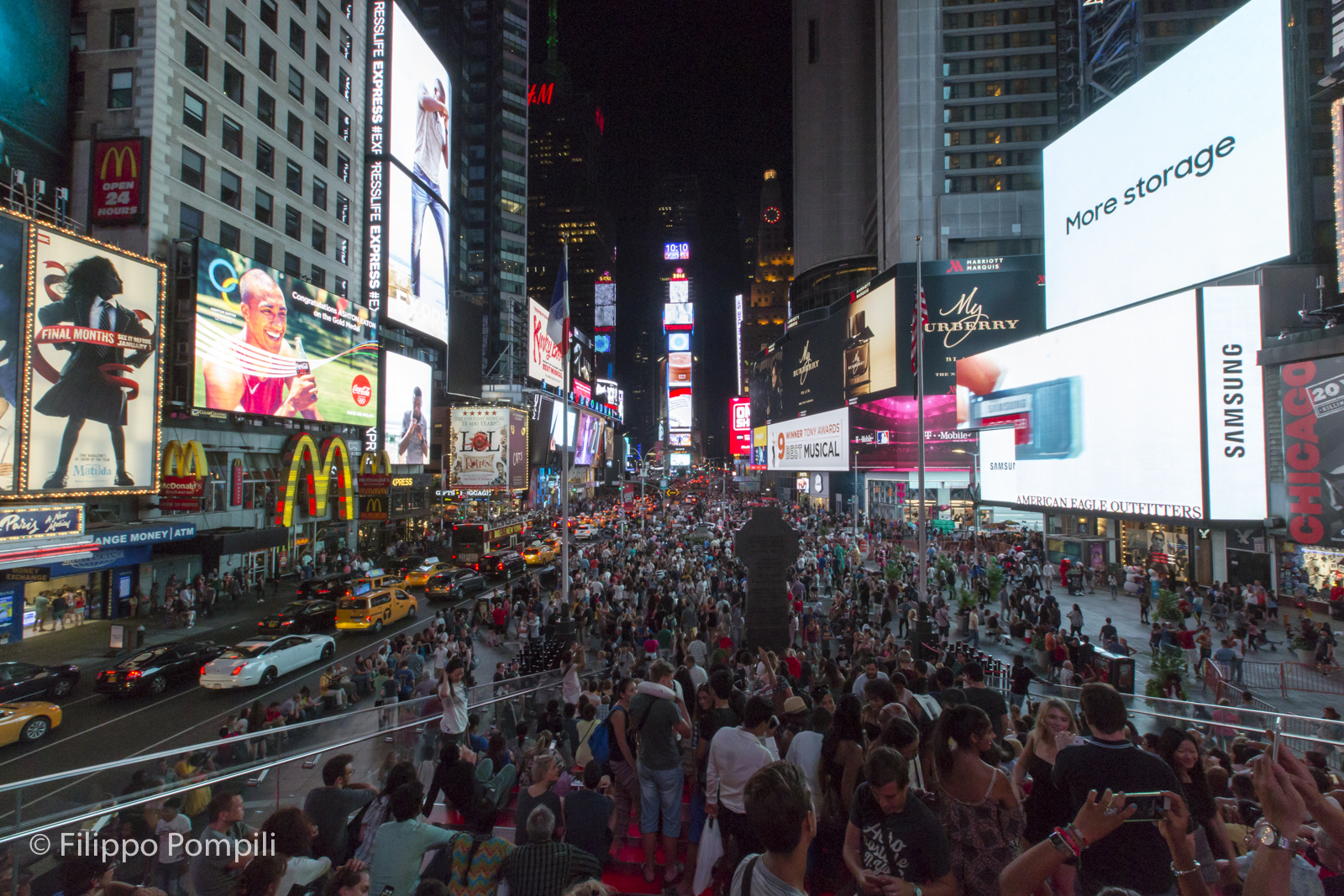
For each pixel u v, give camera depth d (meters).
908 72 79.00
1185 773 5.03
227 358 35.78
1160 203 36.91
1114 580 34.34
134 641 25.08
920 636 19.78
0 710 16.50
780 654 15.97
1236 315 30.80
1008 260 69.69
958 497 69.12
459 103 100.69
